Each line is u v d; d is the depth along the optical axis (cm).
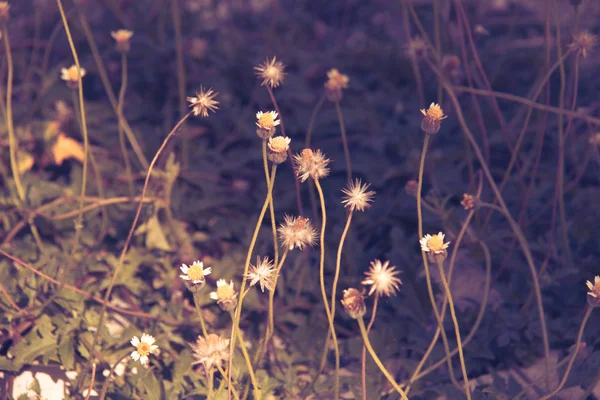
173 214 127
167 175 124
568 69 146
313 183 128
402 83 154
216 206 131
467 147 126
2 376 115
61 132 134
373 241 129
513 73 151
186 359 116
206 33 162
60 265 122
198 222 129
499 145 136
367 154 135
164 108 146
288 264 124
